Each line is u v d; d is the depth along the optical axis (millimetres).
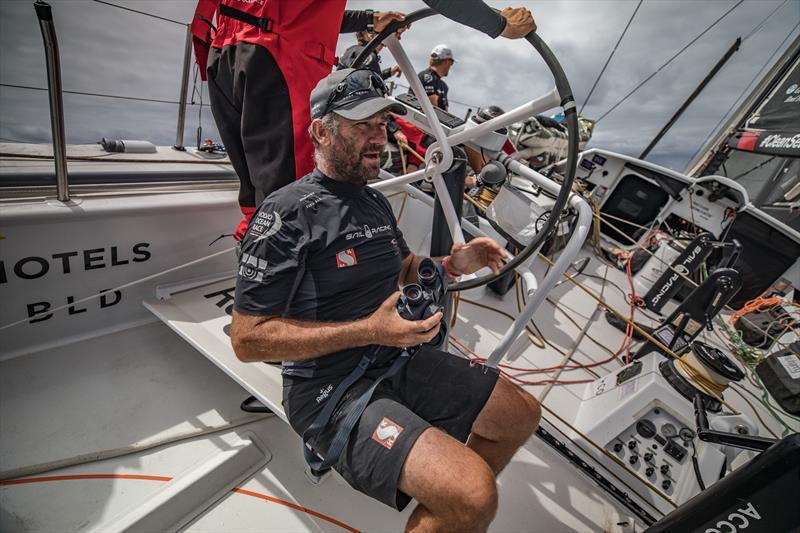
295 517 1084
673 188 3455
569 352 2098
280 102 1245
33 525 953
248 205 1538
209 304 1544
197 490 1064
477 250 1206
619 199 3811
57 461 1077
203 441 1241
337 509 1122
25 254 1239
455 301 1639
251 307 897
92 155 1819
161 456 1176
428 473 773
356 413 887
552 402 1669
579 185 3553
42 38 1038
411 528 799
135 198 1460
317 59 1277
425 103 1096
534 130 2900
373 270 1057
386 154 2348
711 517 713
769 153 3318
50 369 1347
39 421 1188
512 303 2490
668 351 1517
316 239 958
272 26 1186
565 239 3113
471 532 757
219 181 1863
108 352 1471
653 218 3703
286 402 1007
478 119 2188
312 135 1029
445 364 1058
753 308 2436
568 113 792
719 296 1691
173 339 1604
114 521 951
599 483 1366
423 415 1009
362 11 1417
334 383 958
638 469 1330
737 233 3135
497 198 1927
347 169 1015
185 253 1627
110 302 1495
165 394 1367
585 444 1418
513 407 1011
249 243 932
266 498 1116
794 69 3342
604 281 3043
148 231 1489
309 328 877
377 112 921
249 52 1211
